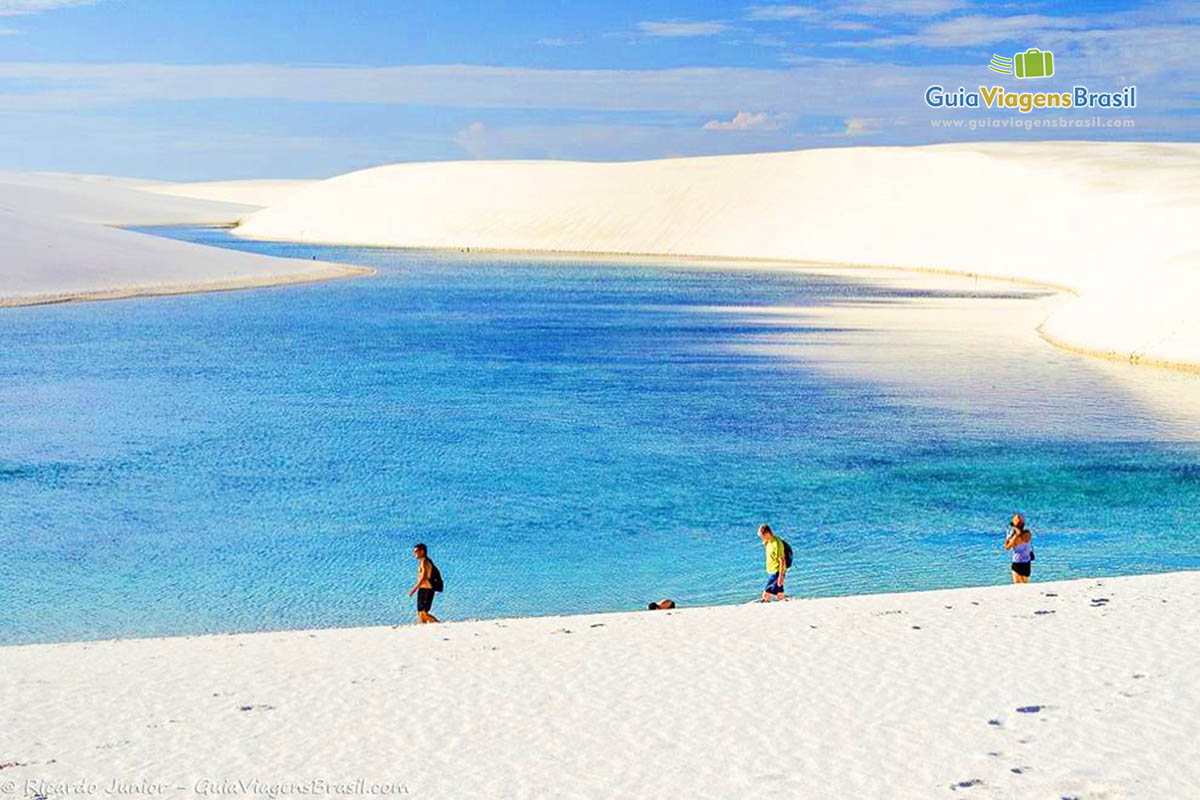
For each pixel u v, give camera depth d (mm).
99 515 21031
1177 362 41125
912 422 30719
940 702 9922
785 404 33656
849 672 10766
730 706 10008
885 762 8742
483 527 20453
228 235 155875
